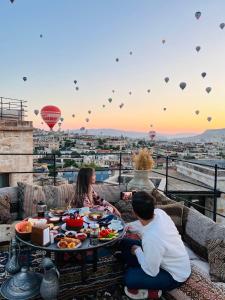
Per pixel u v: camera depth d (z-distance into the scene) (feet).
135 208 7.48
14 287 7.35
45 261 7.54
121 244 8.56
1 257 10.14
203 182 33.45
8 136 35.42
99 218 9.33
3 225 11.03
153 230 7.32
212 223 9.22
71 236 7.82
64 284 8.07
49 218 9.30
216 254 8.13
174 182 32.83
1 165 35.12
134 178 13.75
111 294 8.34
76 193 10.96
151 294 7.60
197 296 6.98
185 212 10.66
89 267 9.00
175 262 7.43
